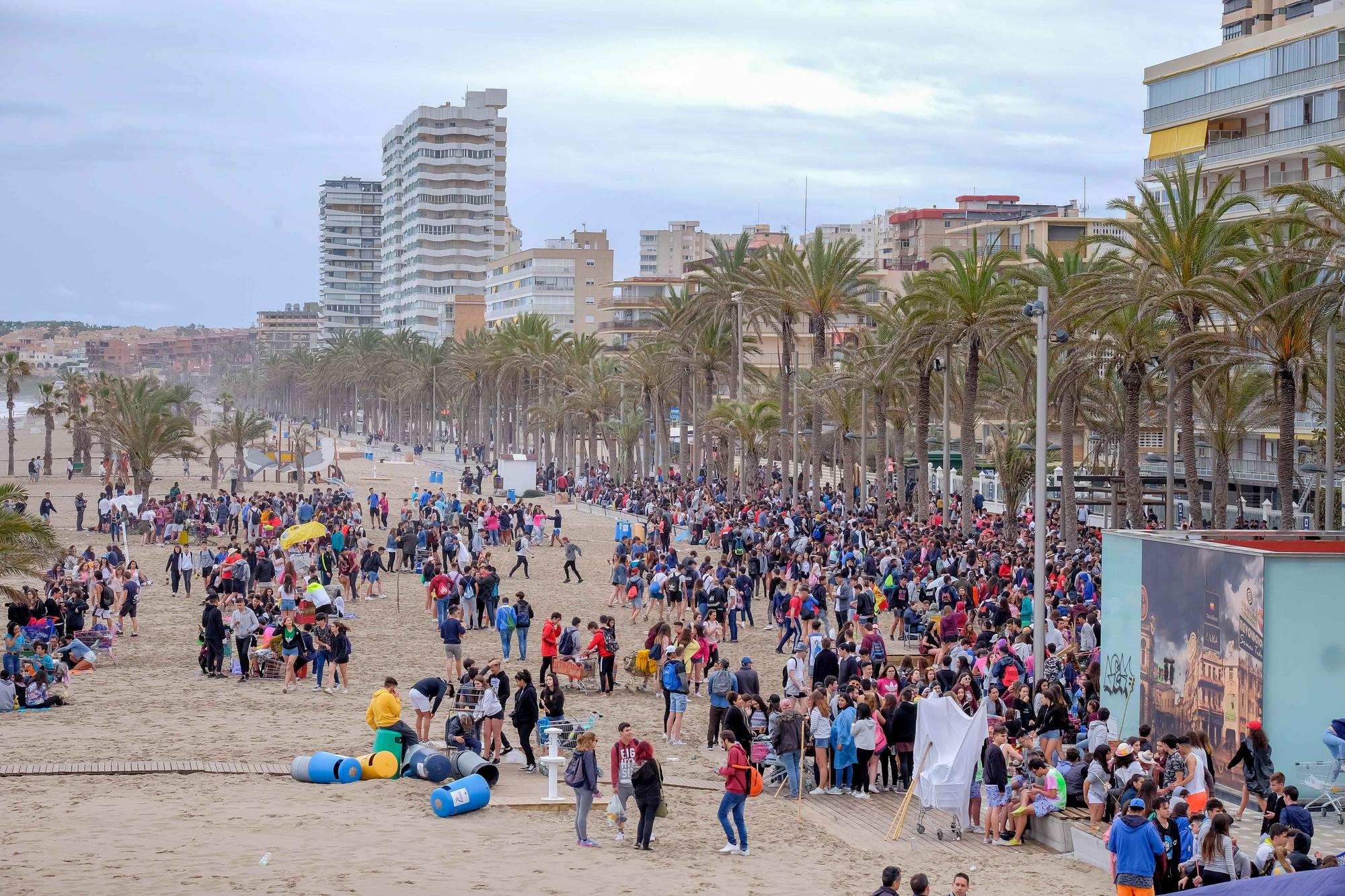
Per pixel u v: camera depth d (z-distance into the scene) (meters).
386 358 173.12
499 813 17.98
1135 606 22.39
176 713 23.66
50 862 13.88
